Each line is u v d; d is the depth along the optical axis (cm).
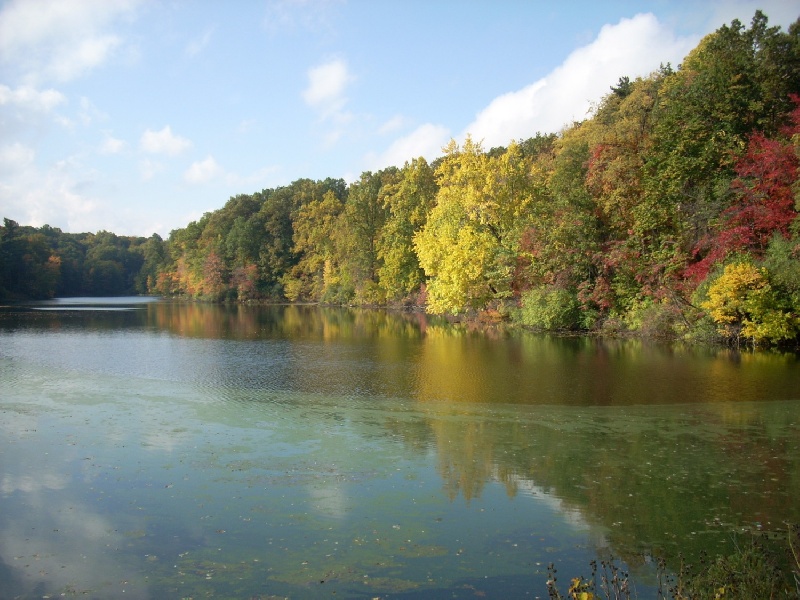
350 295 7725
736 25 3378
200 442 1331
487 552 805
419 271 6322
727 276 2652
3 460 1208
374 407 1662
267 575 749
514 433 1387
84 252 14875
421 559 786
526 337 3478
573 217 3572
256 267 9506
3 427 1470
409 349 2994
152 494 1021
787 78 3356
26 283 10331
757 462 1157
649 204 3250
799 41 3297
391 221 6600
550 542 834
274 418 1548
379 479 1089
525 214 4275
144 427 1466
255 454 1241
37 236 11462
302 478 1096
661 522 895
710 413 1542
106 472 1134
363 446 1293
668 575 736
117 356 2777
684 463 1159
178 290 12094
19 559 795
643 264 3328
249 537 855
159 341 3478
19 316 5969
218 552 810
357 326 4512
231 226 10219
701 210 3033
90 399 1797
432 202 6188
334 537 853
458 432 1399
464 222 4525
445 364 2448
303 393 1862
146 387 1981
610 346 2953
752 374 2058
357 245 7362
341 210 8856
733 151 3012
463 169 4375
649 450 1244
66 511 952
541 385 1953
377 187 7888
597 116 4931
